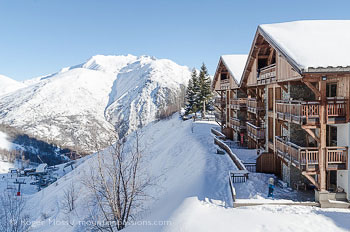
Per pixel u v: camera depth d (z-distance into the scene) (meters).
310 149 13.59
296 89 15.78
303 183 15.77
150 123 70.62
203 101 54.97
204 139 33.38
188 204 14.02
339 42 13.29
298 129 15.80
